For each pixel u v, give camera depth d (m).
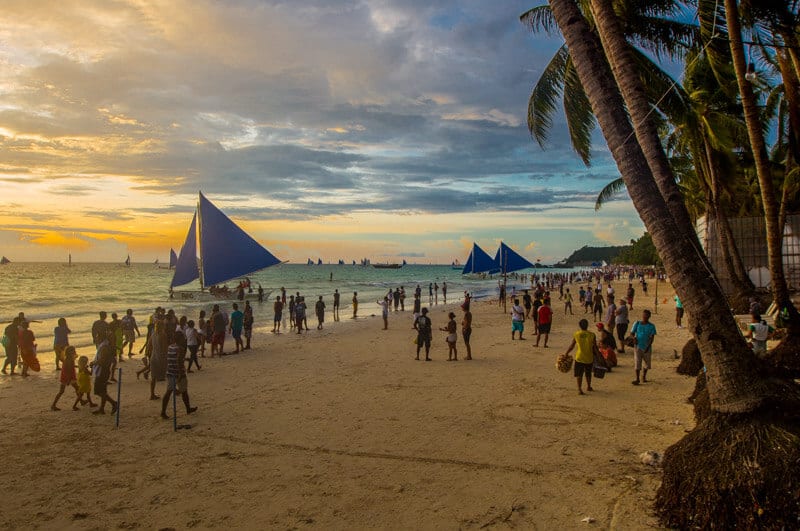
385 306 23.89
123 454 7.58
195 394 11.28
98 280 86.50
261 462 7.20
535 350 16.75
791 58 13.47
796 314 10.20
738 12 11.16
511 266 66.25
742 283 22.11
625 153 5.53
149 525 5.46
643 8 12.97
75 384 10.19
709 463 4.89
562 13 5.90
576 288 59.50
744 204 34.03
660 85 12.66
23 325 13.85
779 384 5.11
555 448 7.48
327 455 7.43
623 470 6.60
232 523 5.48
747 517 4.48
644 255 110.94
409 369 13.85
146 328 24.94
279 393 11.28
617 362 13.59
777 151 26.73
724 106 20.80
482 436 8.09
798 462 4.46
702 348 5.33
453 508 5.71
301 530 5.30
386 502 5.90
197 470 6.94
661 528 5.07
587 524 5.25
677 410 9.24
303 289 69.12
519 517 5.46
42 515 5.70
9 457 7.48
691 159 26.16
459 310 34.34
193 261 40.12
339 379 12.70
